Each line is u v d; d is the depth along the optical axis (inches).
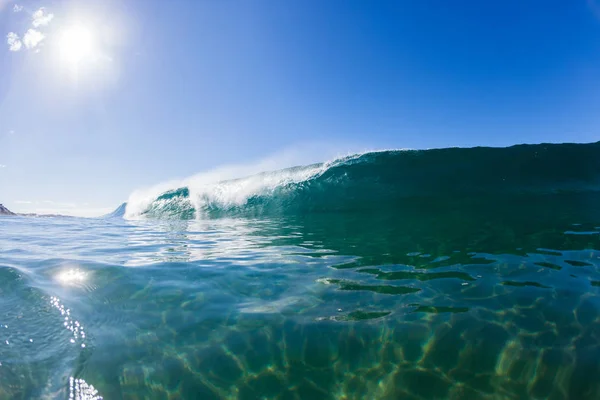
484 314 99.0
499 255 153.9
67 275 139.5
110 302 113.6
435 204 345.1
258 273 141.2
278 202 445.4
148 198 610.2
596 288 113.0
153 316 103.9
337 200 404.8
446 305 105.1
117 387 75.7
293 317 101.2
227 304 111.0
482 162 405.1
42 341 90.1
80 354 85.3
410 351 85.7
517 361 80.9
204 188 546.3
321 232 245.1
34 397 71.6
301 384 77.7
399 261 151.4
